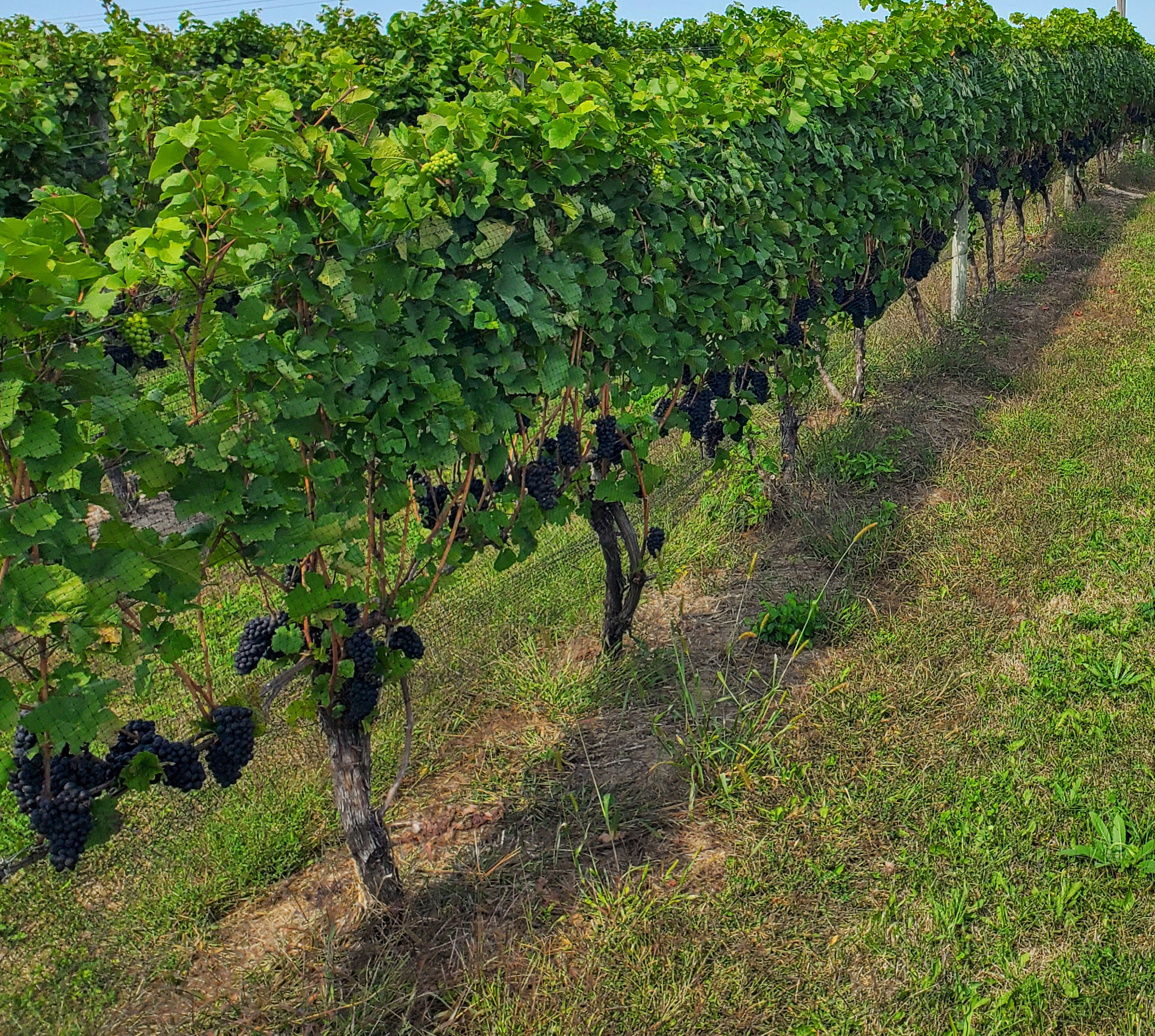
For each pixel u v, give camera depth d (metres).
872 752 4.13
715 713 4.53
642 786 4.10
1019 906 3.33
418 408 3.33
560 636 5.25
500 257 3.72
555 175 3.80
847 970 3.19
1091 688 4.41
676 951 3.27
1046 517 5.95
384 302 3.21
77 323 2.43
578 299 3.91
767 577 5.70
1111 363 8.59
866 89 6.88
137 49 7.56
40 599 2.27
